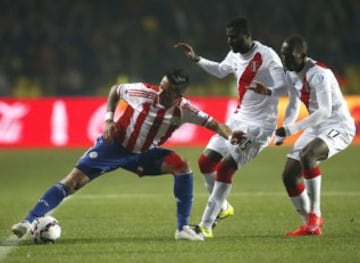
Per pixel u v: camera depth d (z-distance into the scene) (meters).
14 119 61.97
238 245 22.64
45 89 79.19
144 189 39.09
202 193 37.12
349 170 46.66
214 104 62.22
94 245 22.80
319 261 20.05
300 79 24.80
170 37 82.81
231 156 24.78
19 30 80.31
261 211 30.66
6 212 31.20
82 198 35.44
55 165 50.31
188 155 55.00
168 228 26.45
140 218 28.98
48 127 62.12
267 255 20.92
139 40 82.38
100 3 84.25
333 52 81.88
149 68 81.62
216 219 26.28
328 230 25.69
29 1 82.31
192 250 21.81
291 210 30.89
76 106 62.31
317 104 24.64
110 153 23.52
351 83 81.69
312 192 24.61
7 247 22.56
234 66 26.33
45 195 23.39
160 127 23.31
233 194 36.47
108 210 31.34
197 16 84.25
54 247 22.47
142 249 22.02
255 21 83.19
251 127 25.47
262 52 25.50
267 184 40.44
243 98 25.97
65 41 80.69
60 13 82.25
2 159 54.00
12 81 79.12
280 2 84.50
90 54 80.88
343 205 32.09
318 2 85.00
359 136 64.44
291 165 24.95
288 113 25.45
